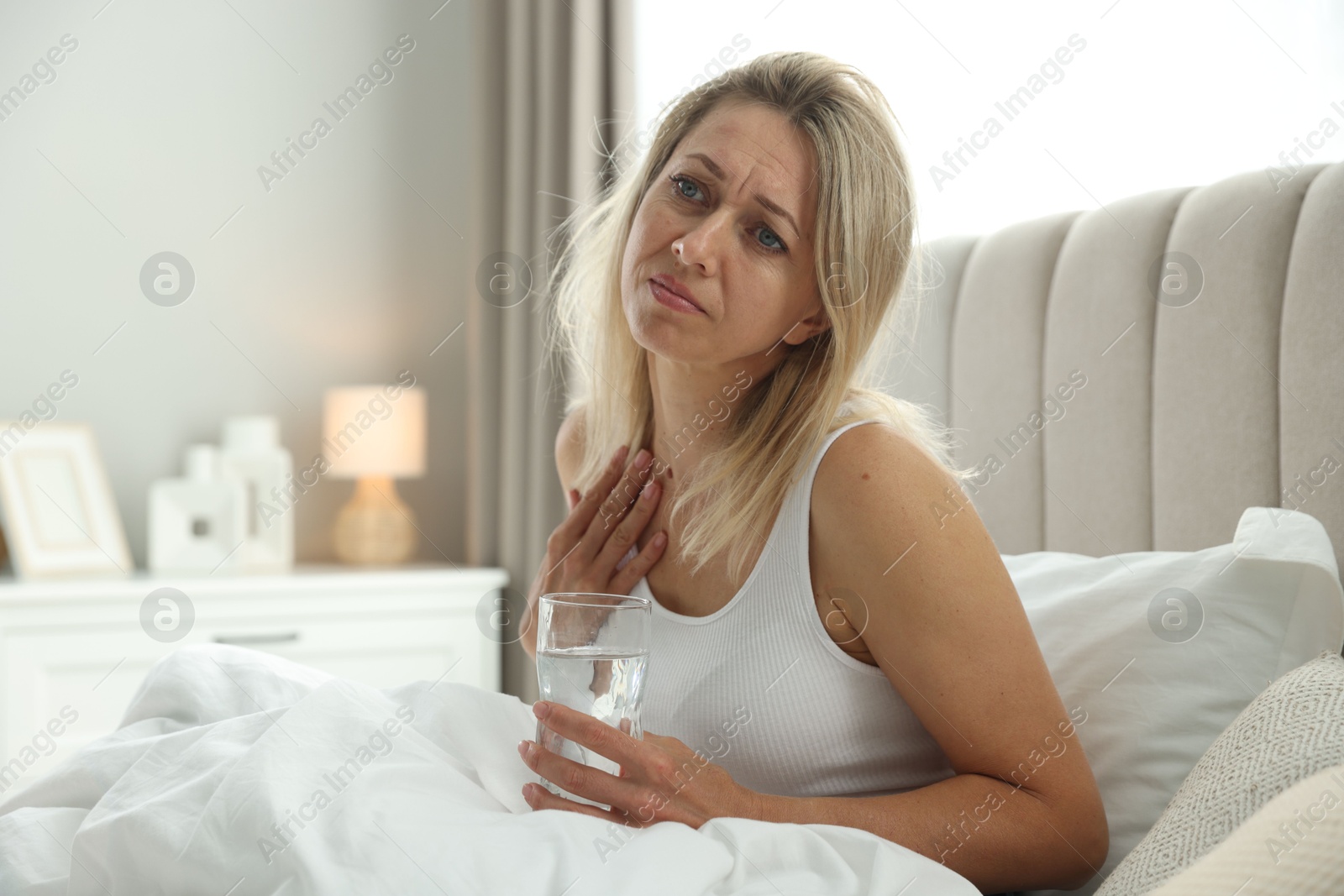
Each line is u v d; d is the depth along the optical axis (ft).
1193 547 4.22
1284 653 3.40
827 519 3.35
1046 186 5.78
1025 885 3.10
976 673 3.07
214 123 9.43
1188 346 4.30
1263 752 2.49
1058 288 5.07
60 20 8.95
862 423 3.50
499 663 8.95
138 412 9.16
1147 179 5.29
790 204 3.48
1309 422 3.76
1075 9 5.63
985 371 5.53
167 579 8.07
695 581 3.78
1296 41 4.66
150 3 9.21
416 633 8.46
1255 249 4.05
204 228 9.39
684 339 3.53
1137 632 3.61
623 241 4.26
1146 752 3.42
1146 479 4.51
